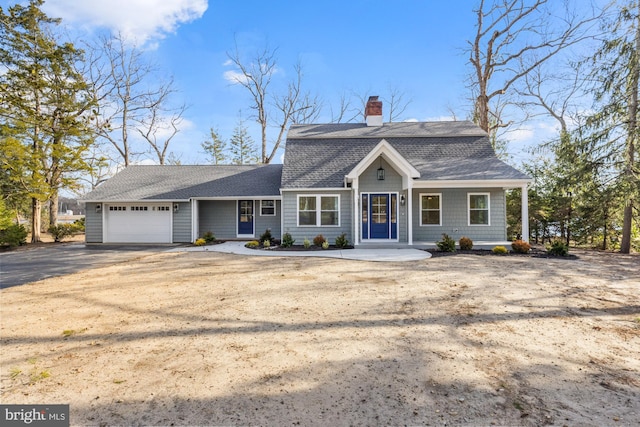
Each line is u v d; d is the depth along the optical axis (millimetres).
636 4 12273
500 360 3576
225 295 6398
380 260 10391
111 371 3354
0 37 16438
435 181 13070
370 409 2688
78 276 8469
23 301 6094
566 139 14125
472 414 2617
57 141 19000
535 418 2568
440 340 4141
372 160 13172
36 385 3076
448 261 10117
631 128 12516
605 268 8977
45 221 28359
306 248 13273
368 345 3998
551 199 16484
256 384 3088
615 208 13320
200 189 17703
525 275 7996
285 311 5371
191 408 2713
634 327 4578
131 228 17125
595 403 2779
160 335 4363
